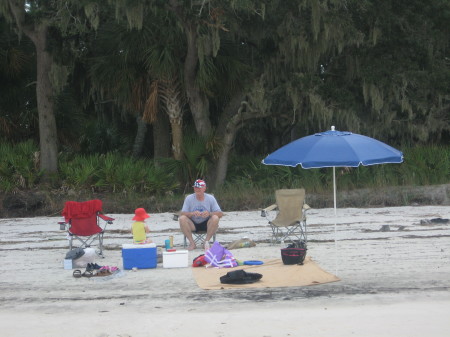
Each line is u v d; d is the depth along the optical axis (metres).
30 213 23.22
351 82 27.72
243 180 26.42
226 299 9.79
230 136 27.08
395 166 27.39
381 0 25.91
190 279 11.48
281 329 7.77
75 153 29.28
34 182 25.23
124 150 31.30
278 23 25.52
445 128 28.20
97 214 13.98
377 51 27.16
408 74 26.28
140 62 25.91
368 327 7.74
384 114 27.58
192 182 26.55
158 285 11.02
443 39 27.64
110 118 33.91
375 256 13.30
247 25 25.95
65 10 23.27
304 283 10.80
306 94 25.81
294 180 25.89
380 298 9.55
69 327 8.12
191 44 24.22
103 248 15.39
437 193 24.30
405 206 23.45
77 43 27.59
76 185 24.73
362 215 20.72
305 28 25.11
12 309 9.41
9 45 27.67
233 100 27.78
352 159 10.16
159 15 24.72
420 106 26.94
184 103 26.56
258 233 17.23
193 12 23.12
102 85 26.47
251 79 26.70
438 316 8.23
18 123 28.12
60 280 11.69
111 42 25.62
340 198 23.91
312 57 26.03
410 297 9.58
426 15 26.80
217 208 14.79
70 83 30.88
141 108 26.36
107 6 23.27
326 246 14.78
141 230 12.97
